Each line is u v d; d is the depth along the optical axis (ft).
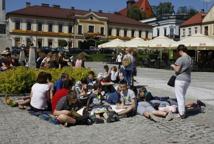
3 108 42.75
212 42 126.72
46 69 59.57
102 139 29.78
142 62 157.89
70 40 321.11
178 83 38.73
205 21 267.39
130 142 29.07
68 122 34.24
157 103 41.45
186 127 34.91
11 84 53.01
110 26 338.34
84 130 32.86
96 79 53.57
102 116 37.17
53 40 315.99
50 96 39.50
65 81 38.32
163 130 33.53
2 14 104.42
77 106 37.47
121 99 42.57
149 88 67.41
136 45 151.43
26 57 91.50
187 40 131.34
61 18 317.63
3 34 104.78
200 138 30.91
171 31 326.03
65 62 69.82
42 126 34.01
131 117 39.11
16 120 36.45
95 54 230.07
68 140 29.22
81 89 44.37
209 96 58.80
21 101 42.83
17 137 29.84
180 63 38.42
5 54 69.87
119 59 108.78
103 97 47.24
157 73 112.98
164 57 162.71
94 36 315.99
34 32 308.40
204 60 154.71
